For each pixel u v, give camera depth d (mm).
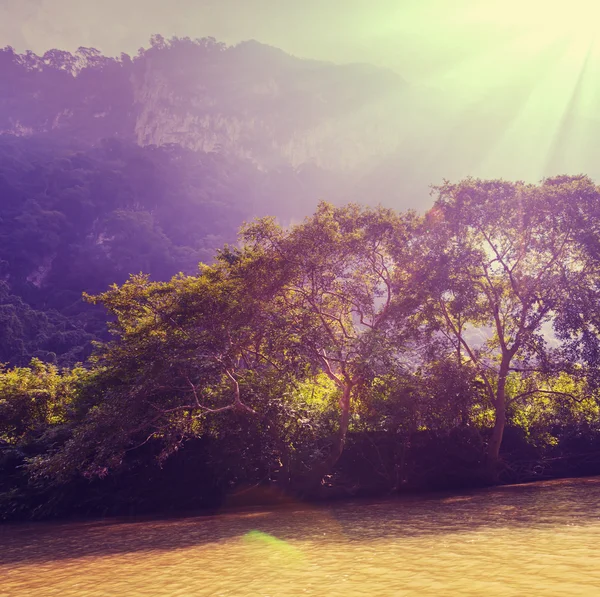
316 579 11008
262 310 27125
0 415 29672
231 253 30125
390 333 29625
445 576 10344
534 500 22719
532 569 10367
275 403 25766
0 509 27328
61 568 14430
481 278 32062
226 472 28031
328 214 28781
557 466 34500
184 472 28375
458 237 30906
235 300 27391
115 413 24094
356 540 15617
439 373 28906
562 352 29000
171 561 14305
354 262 29891
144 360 26188
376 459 30719
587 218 28812
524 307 29812
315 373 27188
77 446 23844
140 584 11875
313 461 28422
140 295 28125
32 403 30375
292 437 27094
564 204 28672
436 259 29688
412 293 29484
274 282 27438
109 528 22406
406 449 30375
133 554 15789
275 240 28031
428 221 31484
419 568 11266
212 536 18266
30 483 27406
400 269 31109
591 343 28047
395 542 14820
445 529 16609
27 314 167500
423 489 30734
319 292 28906
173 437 25016
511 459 33438
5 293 186625
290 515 23016
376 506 24766
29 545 18969
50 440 29016
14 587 12516
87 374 30844
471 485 31125
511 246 30703
